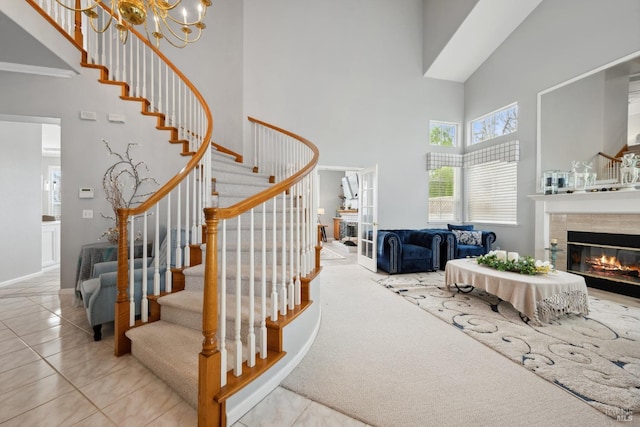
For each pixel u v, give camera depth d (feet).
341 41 17.75
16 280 12.95
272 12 16.71
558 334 7.77
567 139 13.33
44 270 15.15
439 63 18.37
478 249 16.07
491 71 17.70
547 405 4.95
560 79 13.70
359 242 18.06
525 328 8.18
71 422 4.42
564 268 13.07
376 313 9.46
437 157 18.83
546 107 14.38
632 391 5.29
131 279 6.57
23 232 13.34
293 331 6.08
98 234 11.12
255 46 16.47
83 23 12.09
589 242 12.11
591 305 10.25
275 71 16.69
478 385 5.52
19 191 13.17
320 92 17.35
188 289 7.57
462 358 6.56
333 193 32.12
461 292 11.85
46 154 22.77
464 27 15.93
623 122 11.28
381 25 18.45
